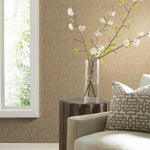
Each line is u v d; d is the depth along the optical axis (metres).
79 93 3.04
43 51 3.00
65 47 3.01
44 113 3.04
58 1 2.98
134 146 1.57
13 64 3.07
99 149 1.65
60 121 2.42
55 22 2.99
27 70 3.08
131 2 3.01
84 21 3.00
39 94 3.02
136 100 1.92
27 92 3.09
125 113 1.91
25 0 3.04
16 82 3.08
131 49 3.06
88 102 2.34
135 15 3.02
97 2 3.00
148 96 1.91
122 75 3.07
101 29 3.02
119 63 3.06
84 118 1.96
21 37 3.06
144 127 1.85
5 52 3.06
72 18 2.99
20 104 3.08
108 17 3.01
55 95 3.03
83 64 3.03
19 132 3.03
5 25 3.04
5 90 3.07
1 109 3.04
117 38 3.03
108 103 2.42
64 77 3.03
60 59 3.02
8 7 3.03
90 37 3.01
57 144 3.03
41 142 3.05
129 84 3.07
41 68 3.01
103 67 3.06
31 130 3.04
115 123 1.94
